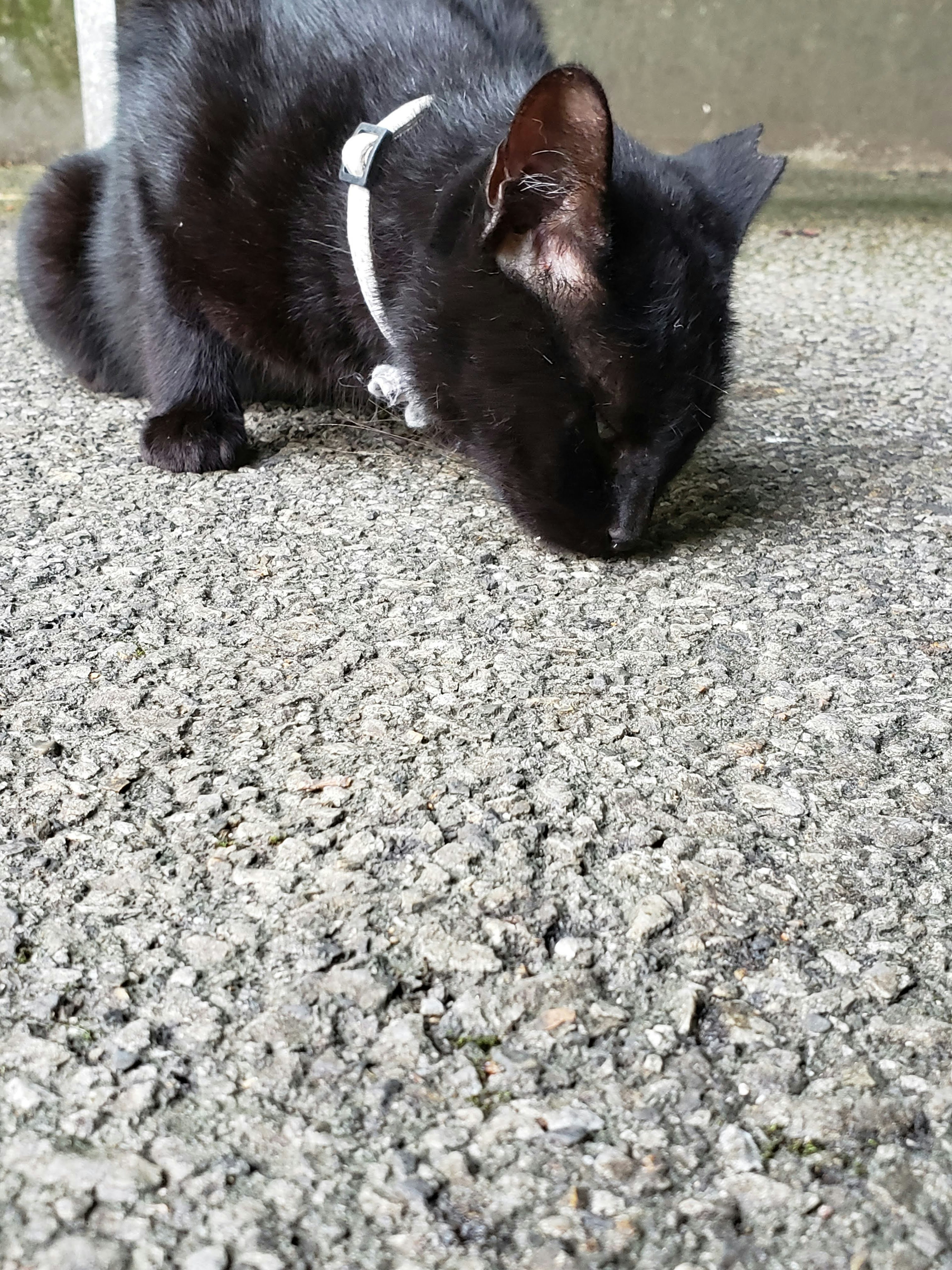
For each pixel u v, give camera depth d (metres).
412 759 0.29
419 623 0.36
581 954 0.24
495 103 0.41
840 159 1.13
